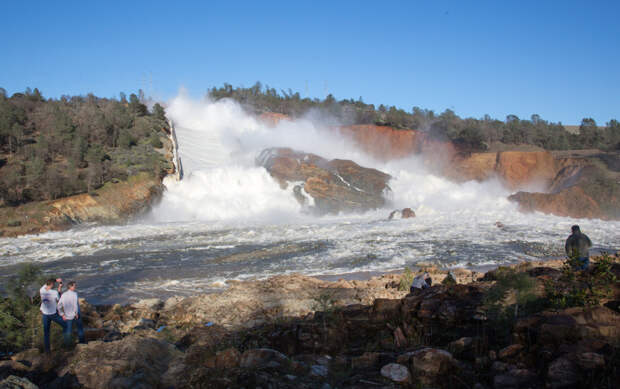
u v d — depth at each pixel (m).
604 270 6.83
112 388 5.30
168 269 19.30
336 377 5.23
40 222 33.88
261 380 5.05
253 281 14.02
